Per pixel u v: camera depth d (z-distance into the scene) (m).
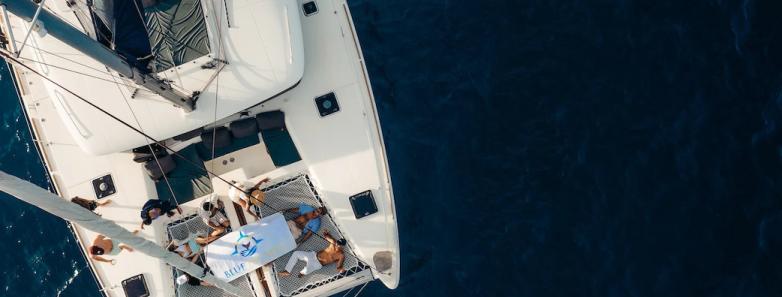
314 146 11.10
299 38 10.62
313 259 10.95
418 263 12.41
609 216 12.23
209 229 11.25
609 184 12.35
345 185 11.09
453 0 13.62
